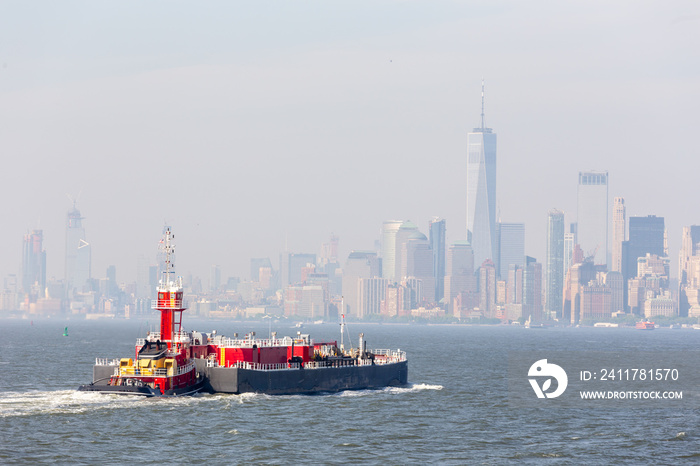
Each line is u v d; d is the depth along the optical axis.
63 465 183.38
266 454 196.50
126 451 195.75
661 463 198.50
